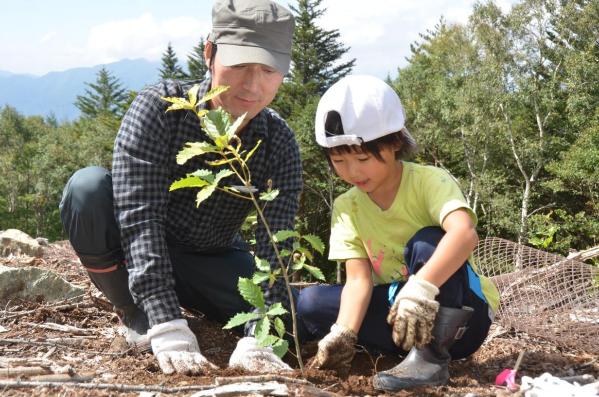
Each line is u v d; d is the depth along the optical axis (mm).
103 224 2264
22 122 77000
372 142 1997
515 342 2688
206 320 2869
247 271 2705
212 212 2537
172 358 1994
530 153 30844
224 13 2180
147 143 2270
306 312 2395
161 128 2314
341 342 2041
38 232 51406
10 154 60594
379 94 2000
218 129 1787
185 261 2660
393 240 2227
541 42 30734
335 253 2295
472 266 2266
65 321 2705
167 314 2111
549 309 2932
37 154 55094
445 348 1994
